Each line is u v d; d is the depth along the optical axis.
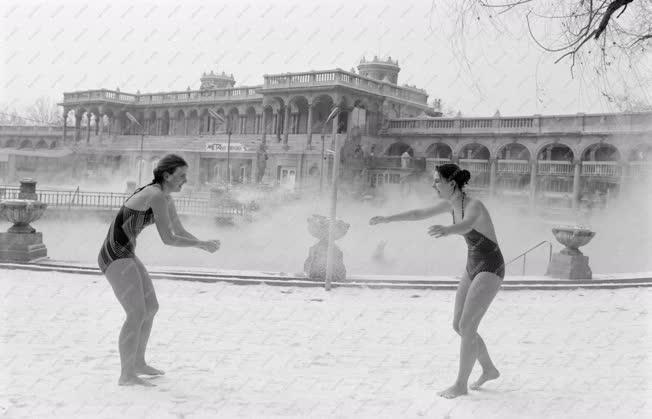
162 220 4.19
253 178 46.78
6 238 10.09
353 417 3.60
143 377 4.29
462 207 4.33
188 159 50.84
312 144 46.06
